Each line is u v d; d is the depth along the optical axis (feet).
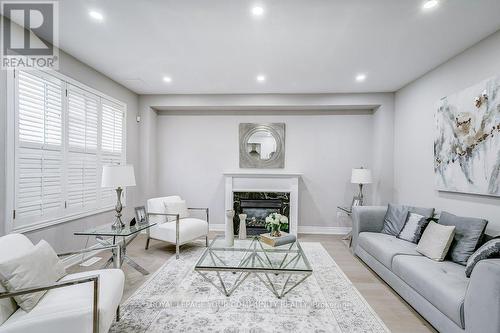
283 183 15.83
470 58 9.19
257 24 7.94
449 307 5.62
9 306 4.75
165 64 11.03
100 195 11.94
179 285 8.63
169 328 6.31
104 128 12.37
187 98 15.49
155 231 12.09
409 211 10.63
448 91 10.30
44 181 8.89
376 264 9.45
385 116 14.67
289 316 6.88
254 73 12.01
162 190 16.90
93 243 11.43
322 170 16.25
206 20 7.75
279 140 16.34
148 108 15.61
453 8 7.04
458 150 9.42
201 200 16.76
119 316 6.74
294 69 11.47
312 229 16.28
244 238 10.12
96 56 10.27
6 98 7.61
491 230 8.10
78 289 5.41
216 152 16.70
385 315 7.00
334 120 16.19
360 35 8.54
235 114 16.60
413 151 12.67
